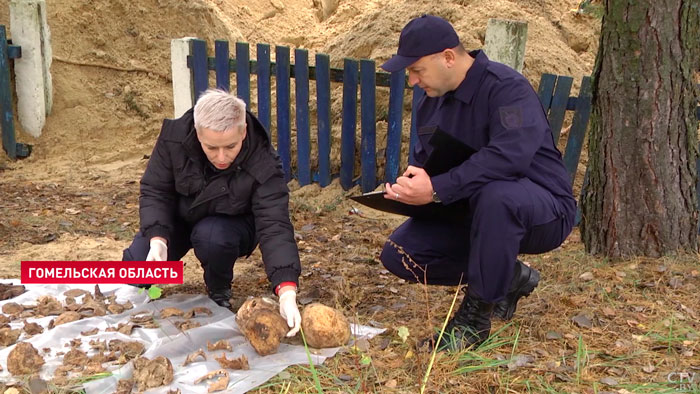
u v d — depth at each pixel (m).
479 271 3.24
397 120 6.46
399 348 3.45
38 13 8.16
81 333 3.47
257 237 3.53
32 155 8.27
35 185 7.30
